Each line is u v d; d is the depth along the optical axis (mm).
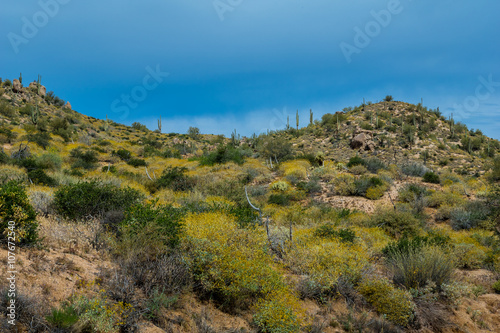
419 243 8719
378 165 28188
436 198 18359
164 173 21969
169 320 3861
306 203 19172
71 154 29969
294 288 5699
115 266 4555
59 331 2855
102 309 3311
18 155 22594
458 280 7586
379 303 5840
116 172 24516
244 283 4586
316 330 4680
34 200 6875
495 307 6684
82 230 5637
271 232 8391
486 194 18188
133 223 5176
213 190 17750
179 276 4617
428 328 5703
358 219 14570
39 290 3354
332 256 6586
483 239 12055
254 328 4352
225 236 5562
